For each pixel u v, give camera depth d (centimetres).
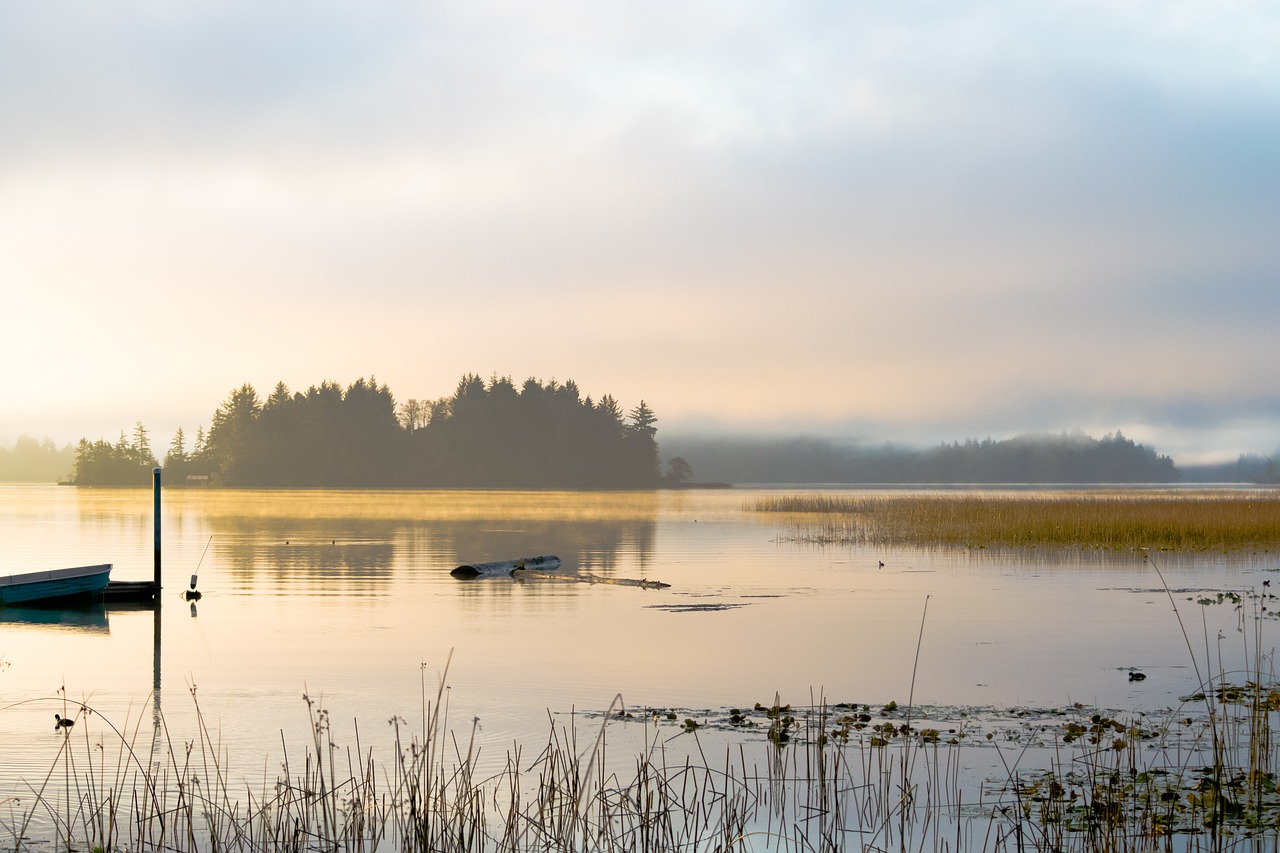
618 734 1271
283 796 1016
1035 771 1112
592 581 3047
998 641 1964
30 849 893
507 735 1266
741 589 2831
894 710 1391
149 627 2164
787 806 1010
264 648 1884
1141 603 2505
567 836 922
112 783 1069
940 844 911
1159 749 1191
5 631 2119
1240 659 1777
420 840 905
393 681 1584
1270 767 1109
